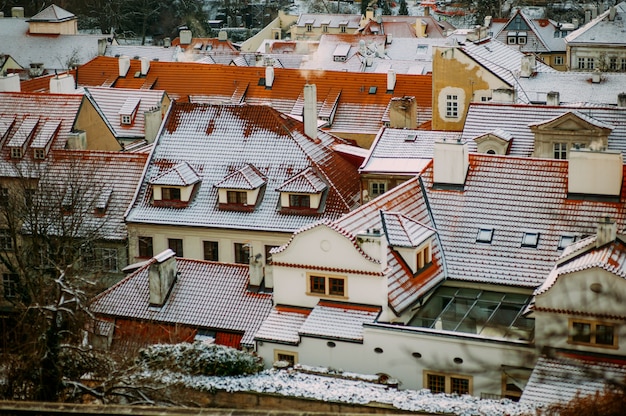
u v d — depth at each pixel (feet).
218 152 354.54
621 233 230.48
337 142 371.15
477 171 279.69
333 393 215.51
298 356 242.78
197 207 345.51
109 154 365.61
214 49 654.94
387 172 333.21
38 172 361.92
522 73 422.00
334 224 244.42
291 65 592.60
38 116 394.93
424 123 447.01
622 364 213.87
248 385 219.82
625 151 317.63
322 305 245.86
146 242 347.15
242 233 338.34
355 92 471.62
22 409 110.73
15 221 323.57
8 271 329.93
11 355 205.98
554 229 265.75
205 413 107.65
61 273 228.63
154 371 215.31
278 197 342.44
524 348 220.64
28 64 625.00
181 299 268.62
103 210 351.67
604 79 417.69
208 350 226.79
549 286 219.41
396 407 209.26
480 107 339.57
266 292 265.95
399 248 253.65
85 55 624.18
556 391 208.33
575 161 266.98
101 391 199.00
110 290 272.31
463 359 226.79
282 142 351.87
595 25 595.06
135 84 510.58
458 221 272.72
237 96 490.08
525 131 330.13
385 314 241.96
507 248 265.34
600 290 216.13
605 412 156.97
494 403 207.41
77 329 228.02
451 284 263.49
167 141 360.48
